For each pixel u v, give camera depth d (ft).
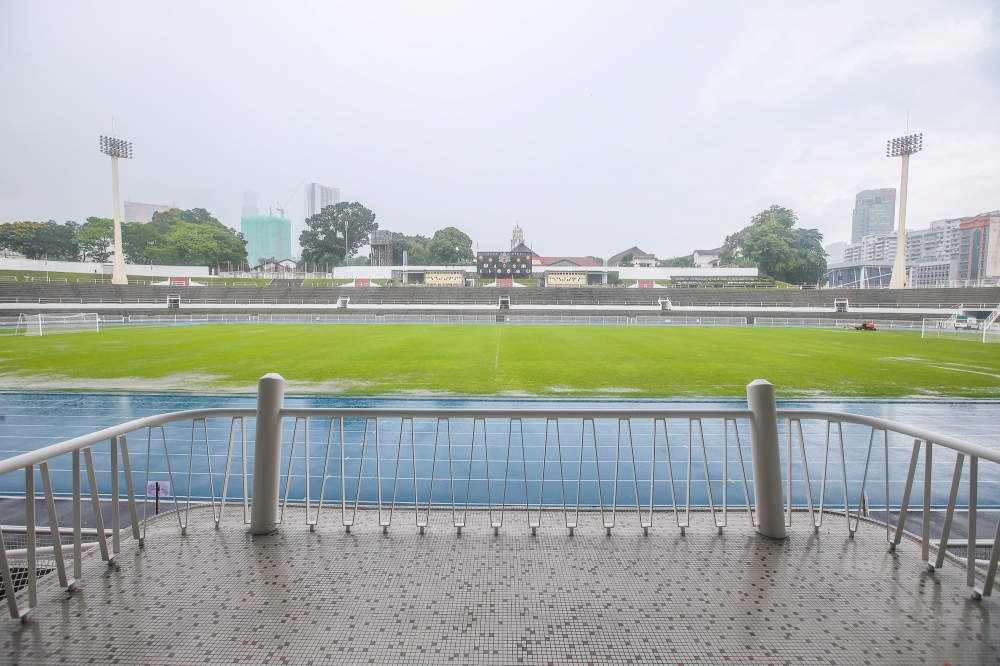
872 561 11.93
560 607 10.09
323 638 9.11
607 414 12.89
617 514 14.88
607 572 11.42
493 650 8.82
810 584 10.95
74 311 158.81
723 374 56.65
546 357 69.51
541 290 207.72
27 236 244.42
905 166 195.11
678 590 10.71
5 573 9.26
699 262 338.13
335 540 12.84
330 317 165.58
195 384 50.55
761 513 13.23
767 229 259.80
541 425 36.19
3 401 43.88
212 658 8.59
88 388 48.73
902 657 8.68
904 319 166.20
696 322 162.40
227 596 10.38
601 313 179.73
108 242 264.72
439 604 10.16
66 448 10.27
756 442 13.21
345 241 297.53
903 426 11.95
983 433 36.65
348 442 33.06
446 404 43.39
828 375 56.34
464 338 95.76
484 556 12.09
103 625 9.43
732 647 8.93
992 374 57.36
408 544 12.66
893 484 27.58
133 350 75.56
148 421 12.57
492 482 27.63
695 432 34.55
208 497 26.13
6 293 163.84
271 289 203.62
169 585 10.78
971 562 10.62
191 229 270.87
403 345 82.99
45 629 9.30
